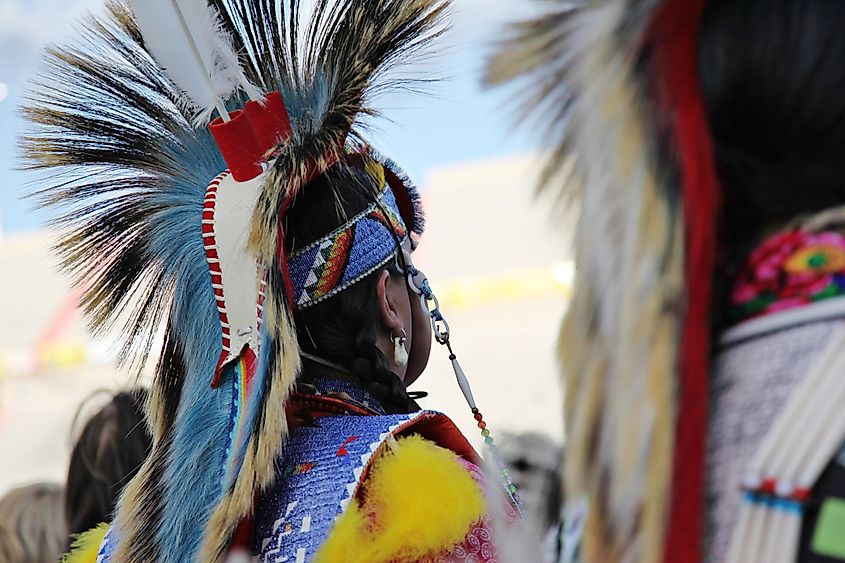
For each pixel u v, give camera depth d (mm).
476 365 20969
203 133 3004
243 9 2984
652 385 1364
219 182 2838
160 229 2996
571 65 1538
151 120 3074
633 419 1371
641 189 1416
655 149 1421
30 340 25172
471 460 2664
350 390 2773
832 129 1422
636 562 1344
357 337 2777
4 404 23047
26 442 21766
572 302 1484
